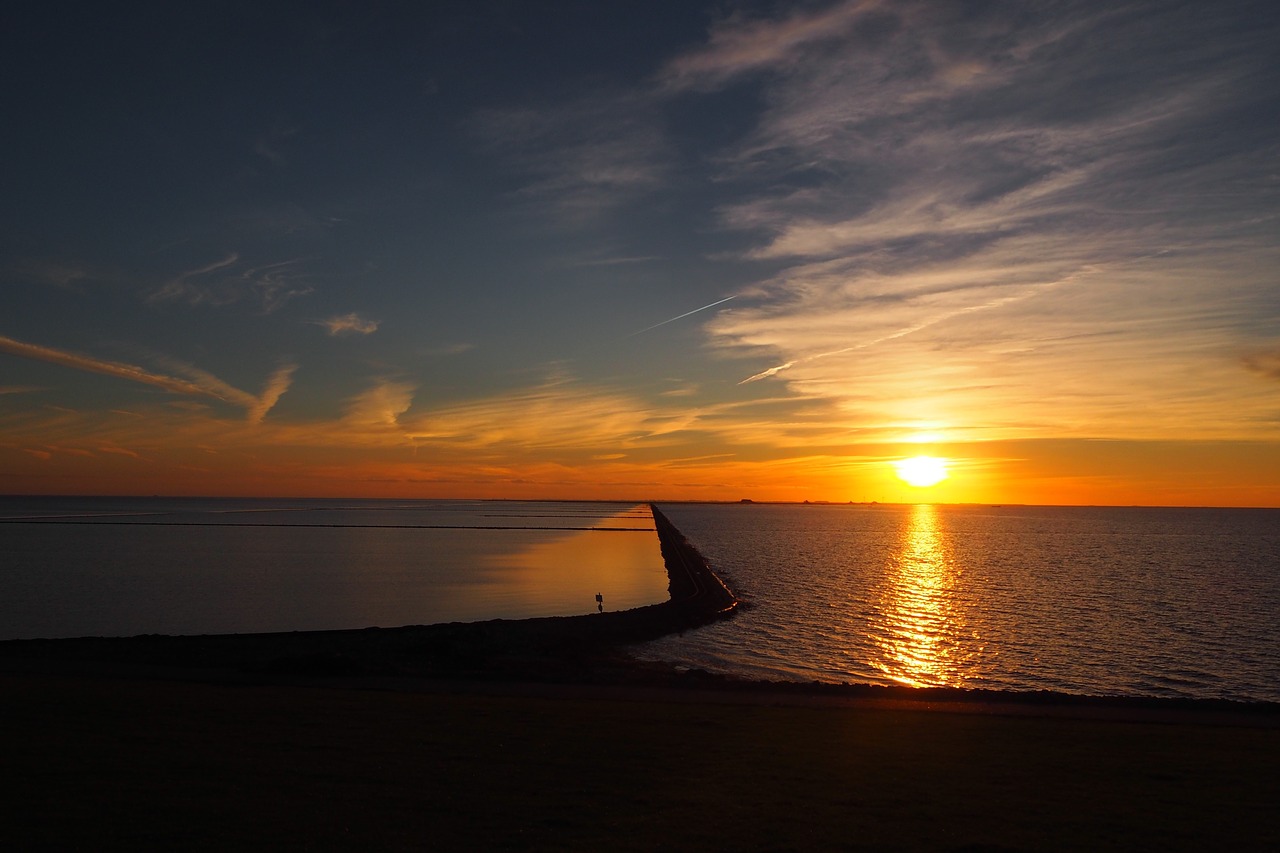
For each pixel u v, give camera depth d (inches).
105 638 1250.6
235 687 882.8
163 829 445.7
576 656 1369.3
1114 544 5772.6
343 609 2052.2
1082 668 1492.4
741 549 4835.1
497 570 3181.6
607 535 5708.7
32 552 3671.3
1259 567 3791.8
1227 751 676.7
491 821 472.7
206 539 4712.1
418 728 693.9
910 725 767.7
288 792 514.3
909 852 437.7
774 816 491.2
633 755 628.4
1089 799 534.6
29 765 552.7
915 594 2610.7
